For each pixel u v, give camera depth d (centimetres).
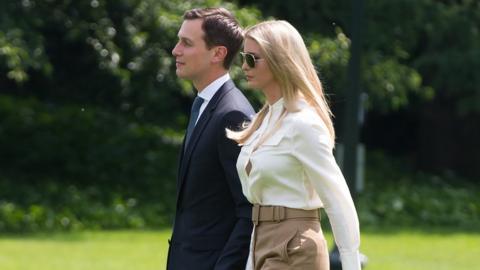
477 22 5094
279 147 1254
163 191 4784
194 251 1390
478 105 5209
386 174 5909
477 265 3353
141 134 5147
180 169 1419
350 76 2334
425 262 3397
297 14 4712
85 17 4209
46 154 4934
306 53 1280
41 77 5141
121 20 4216
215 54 1412
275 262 1252
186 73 1421
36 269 2995
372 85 4647
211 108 1403
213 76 1423
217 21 1408
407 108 6303
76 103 5191
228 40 1412
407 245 3881
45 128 5044
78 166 4888
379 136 6775
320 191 1235
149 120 5247
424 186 5566
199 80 1427
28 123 5053
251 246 1290
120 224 4353
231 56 1420
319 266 1246
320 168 1232
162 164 4991
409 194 5166
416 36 4997
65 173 4888
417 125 6675
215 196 1388
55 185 4647
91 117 5128
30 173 4875
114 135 5097
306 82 1260
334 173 1236
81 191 4644
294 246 1244
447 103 6119
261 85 1283
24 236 3966
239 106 1398
